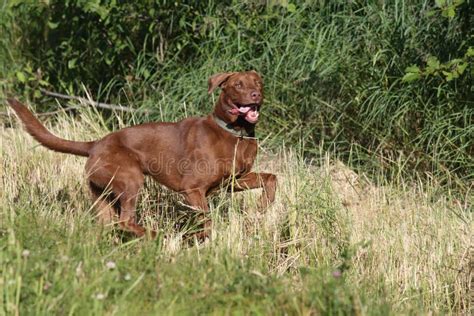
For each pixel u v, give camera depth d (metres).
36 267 7.18
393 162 12.59
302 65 13.59
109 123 15.21
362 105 13.11
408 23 13.23
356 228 10.69
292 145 13.65
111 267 7.34
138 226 9.95
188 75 14.41
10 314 6.57
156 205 11.17
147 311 6.93
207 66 14.08
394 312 7.94
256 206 10.71
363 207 11.59
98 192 10.41
